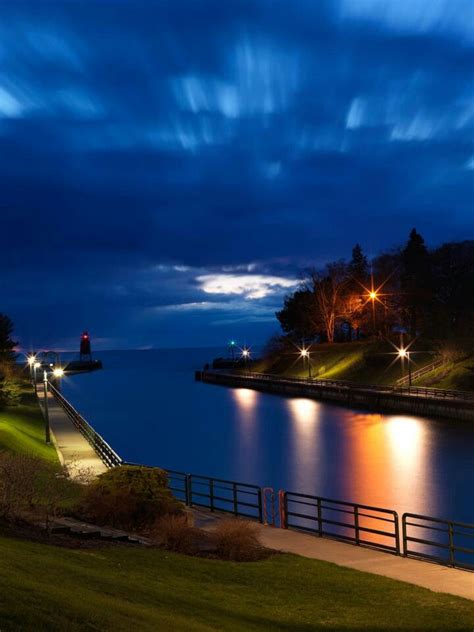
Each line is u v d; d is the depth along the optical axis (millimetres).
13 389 76062
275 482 49250
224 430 83312
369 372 122250
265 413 99562
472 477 47250
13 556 13117
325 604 14266
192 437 78438
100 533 18812
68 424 64688
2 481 18594
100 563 15156
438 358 109375
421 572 17094
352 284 143875
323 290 149125
